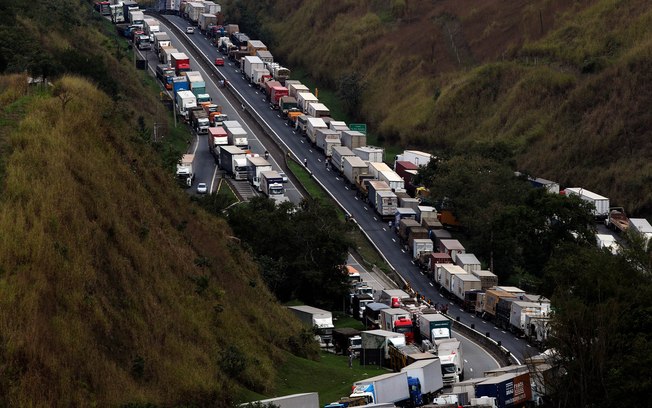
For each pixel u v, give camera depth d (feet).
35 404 569.23
